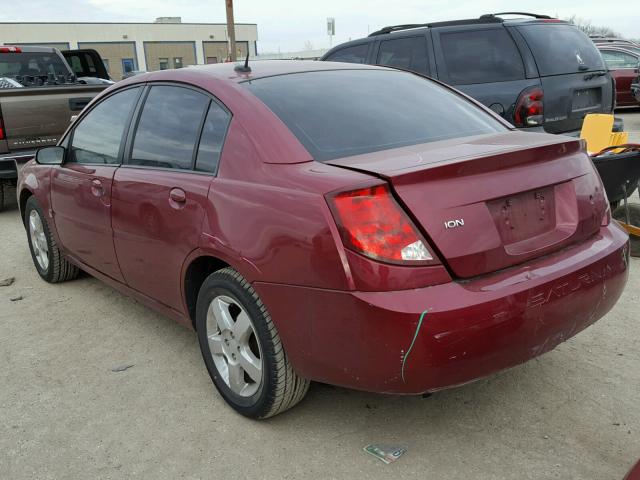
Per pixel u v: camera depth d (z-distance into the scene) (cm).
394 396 312
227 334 293
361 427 287
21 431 294
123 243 360
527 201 256
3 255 592
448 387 236
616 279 273
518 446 269
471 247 233
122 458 272
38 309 446
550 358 343
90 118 414
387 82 346
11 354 376
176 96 335
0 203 793
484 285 232
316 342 243
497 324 228
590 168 290
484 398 307
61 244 456
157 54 5447
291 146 268
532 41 613
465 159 239
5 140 723
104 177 371
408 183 229
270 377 269
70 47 5078
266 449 274
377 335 224
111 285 403
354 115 299
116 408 312
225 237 271
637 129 1221
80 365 359
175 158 322
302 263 238
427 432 282
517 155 251
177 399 318
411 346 221
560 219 267
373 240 224
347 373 240
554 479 248
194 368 351
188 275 312
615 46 1534
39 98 743
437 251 228
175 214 305
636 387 311
